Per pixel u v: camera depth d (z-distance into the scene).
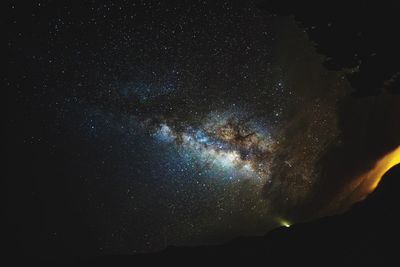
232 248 3.62
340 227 3.52
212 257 3.57
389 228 3.24
